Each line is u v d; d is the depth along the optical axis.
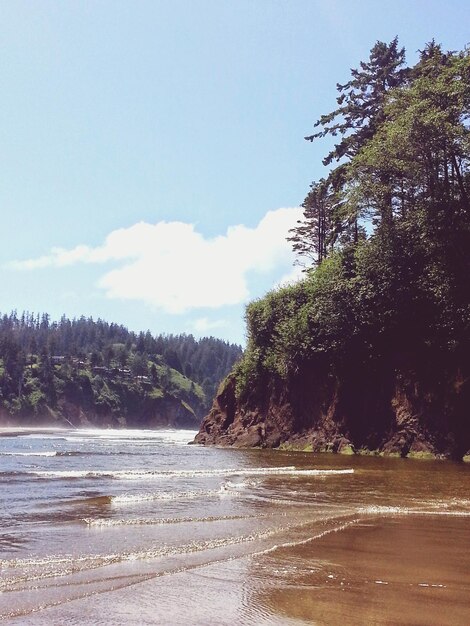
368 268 27.20
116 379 173.38
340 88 37.56
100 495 11.39
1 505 10.05
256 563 6.80
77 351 185.62
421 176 27.41
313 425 28.83
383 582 6.17
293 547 7.64
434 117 24.69
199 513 9.77
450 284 24.69
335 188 36.75
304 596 5.66
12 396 138.75
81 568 6.34
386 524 9.30
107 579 6.00
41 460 19.33
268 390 32.50
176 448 28.88
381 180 28.67
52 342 183.25
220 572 6.39
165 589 5.76
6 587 5.64
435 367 24.66
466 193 26.70
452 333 24.20
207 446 31.69
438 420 23.75
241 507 10.48
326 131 37.84
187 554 7.09
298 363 30.12
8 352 150.25
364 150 30.06
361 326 27.25
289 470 16.97
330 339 28.58
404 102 27.92
